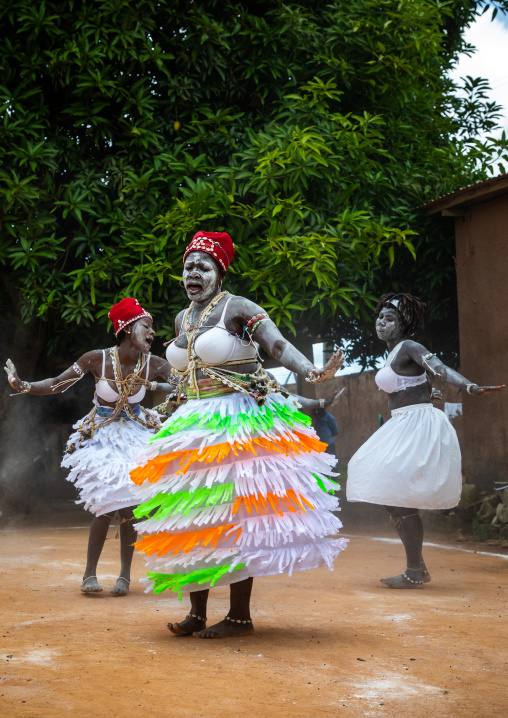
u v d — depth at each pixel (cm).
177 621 412
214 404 374
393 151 1071
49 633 377
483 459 952
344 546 383
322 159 894
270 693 284
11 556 674
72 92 927
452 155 1127
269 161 888
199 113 1015
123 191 916
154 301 934
